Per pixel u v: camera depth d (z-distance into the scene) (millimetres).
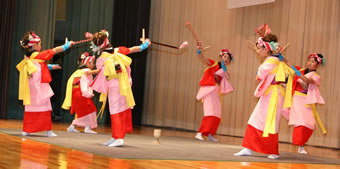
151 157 4078
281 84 4797
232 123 9055
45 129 5457
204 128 6859
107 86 4887
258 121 4719
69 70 10258
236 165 3959
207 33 9664
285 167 4066
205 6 9742
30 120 5391
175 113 10250
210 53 9578
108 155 3982
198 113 9750
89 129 6688
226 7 9336
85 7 10352
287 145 7398
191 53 9953
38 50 5445
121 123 4875
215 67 6836
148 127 9836
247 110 8820
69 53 10289
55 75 10375
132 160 3799
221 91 6867
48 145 4516
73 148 4375
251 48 8812
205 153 4766
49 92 5445
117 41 10328
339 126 7430
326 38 7691
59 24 10562
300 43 8047
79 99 6613
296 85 5875
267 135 4613
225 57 6840
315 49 7832
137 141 5770
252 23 8836
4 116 9031
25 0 9641
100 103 10328
